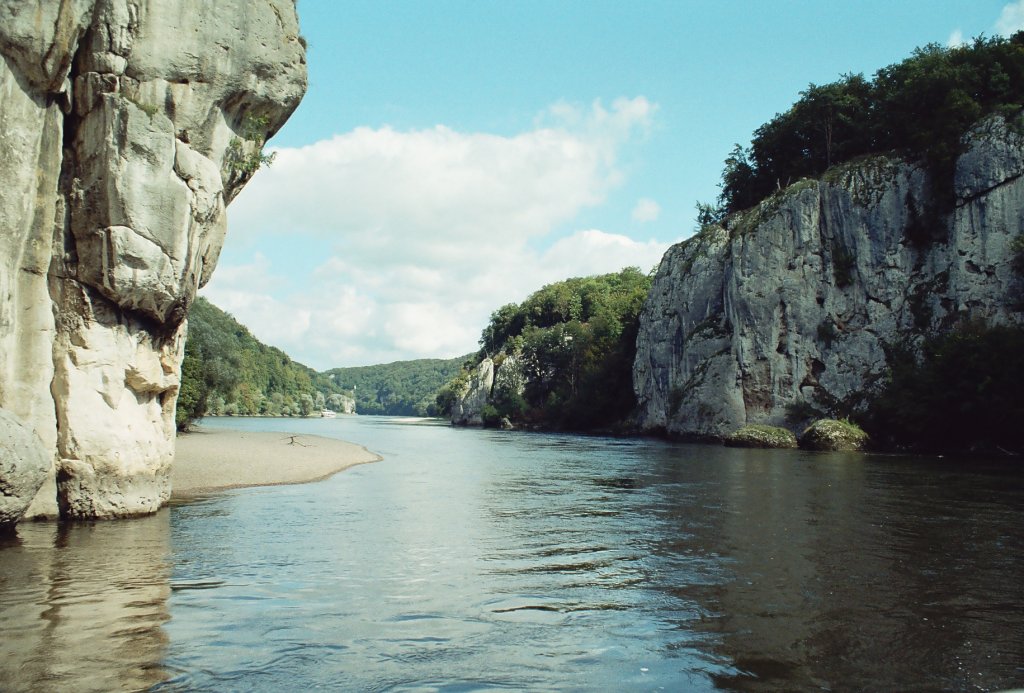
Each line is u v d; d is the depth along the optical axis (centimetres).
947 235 5162
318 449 4084
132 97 1419
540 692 638
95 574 1033
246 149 1666
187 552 1201
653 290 7519
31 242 1340
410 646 758
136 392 1554
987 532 1430
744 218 6362
